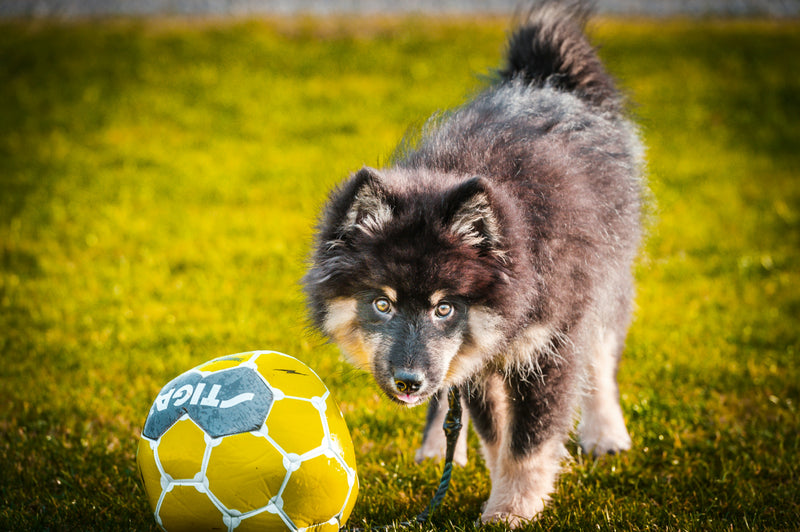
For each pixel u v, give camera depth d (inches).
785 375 215.2
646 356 231.3
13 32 627.8
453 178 145.5
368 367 147.2
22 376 219.3
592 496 162.2
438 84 551.5
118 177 415.2
